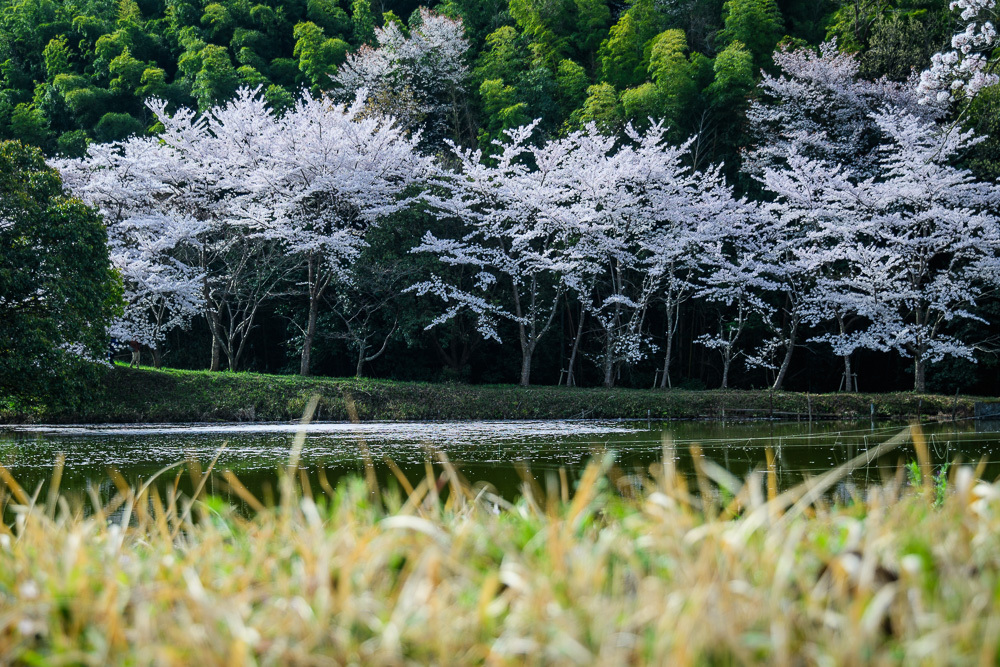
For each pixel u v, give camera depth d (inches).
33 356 671.8
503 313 1182.9
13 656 95.7
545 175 1168.8
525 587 96.9
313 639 91.0
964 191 1087.6
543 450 647.8
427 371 1295.5
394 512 148.5
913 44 1430.9
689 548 111.5
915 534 117.1
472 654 88.8
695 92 1413.6
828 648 83.1
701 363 1382.9
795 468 517.7
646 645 85.4
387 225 1165.1
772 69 1583.4
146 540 178.4
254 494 429.7
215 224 1152.8
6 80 1779.0
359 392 1043.3
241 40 1839.3
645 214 1170.0
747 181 1379.2
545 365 1352.1
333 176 1103.0
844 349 1146.7
